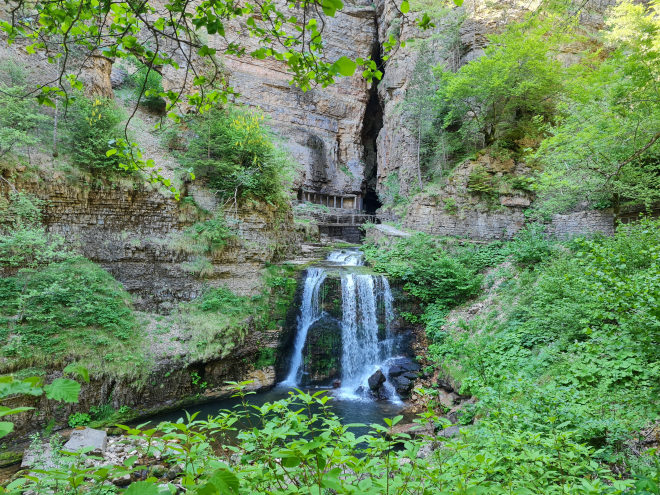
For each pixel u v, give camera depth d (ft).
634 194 40.55
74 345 36.01
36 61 45.80
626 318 14.74
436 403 37.19
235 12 9.38
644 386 17.53
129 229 46.70
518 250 51.57
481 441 15.16
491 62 61.87
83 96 45.21
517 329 36.47
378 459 7.13
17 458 28.35
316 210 100.12
